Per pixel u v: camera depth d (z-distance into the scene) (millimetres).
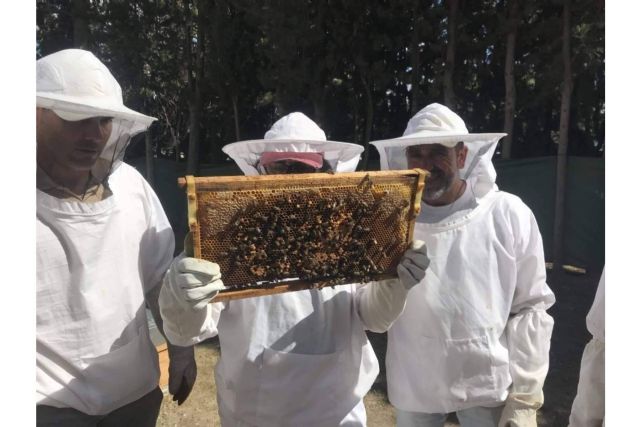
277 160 2242
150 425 2479
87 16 9469
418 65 9711
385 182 1920
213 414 4324
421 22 9289
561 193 8969
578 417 2066
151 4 10461
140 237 2383
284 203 1791
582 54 8914
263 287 1845
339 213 1878
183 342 1959
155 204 2533
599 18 8578
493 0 9859
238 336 2180
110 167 2162
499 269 2387
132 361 2264
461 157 2406
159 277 2494
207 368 5227
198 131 12711
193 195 1637
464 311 2326
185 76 13641
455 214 2416
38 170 2025
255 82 11742
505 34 9336
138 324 2316
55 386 2027
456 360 2340
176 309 1812
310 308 2195
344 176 1836
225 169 12781
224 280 1795
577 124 11594
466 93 11344
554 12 9906
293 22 9008
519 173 9359
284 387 2129
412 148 2387
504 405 2414
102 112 1911
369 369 2357
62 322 2039
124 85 11625
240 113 13508
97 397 2131
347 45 9812
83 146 1949
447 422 4129
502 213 2412
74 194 2084
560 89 9703
